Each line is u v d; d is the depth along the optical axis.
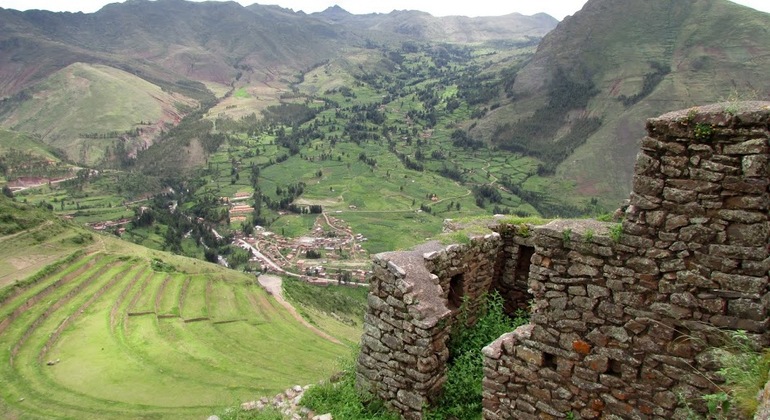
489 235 9.78
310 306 73.56
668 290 5.22
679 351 5.17
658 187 5.23
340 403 8.03
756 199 4.69
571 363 5.93
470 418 7.31
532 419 6.28
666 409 5.27
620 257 5.52
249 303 67.88
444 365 7.74
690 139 5.00
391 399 7.71
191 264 77.56
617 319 5.57
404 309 7.47
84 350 43.09
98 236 74.56
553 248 6.03
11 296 50.00
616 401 5.61
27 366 39.00
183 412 31.20
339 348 53.47
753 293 4.73
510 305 10.35
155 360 42.47
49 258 61.75
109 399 33.72
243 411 8.74
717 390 4.91
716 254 4.92
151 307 56.62
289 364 44.62
